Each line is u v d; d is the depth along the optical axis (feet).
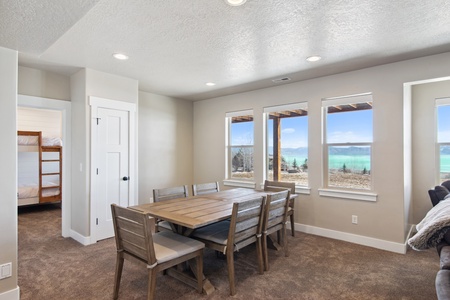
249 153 15.78
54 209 18.63
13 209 7.14
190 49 9.16
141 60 10.29
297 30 7.73
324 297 7.20
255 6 6.42
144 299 7.07
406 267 9.00
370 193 10.99
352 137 11.91
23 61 10.34
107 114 12.05
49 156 21.35
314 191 12.64
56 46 8.91
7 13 5.13
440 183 12.30
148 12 6.69
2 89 6.97
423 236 5.78
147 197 15.78
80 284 7.89
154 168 16.17
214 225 9.15
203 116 17.95
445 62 9.40
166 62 10.50
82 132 11.49
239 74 12.09
